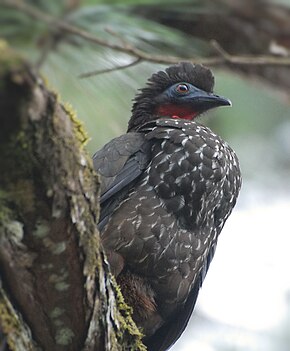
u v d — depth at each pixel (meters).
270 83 14.27
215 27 13.73
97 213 7.63
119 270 10.42
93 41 11.25
